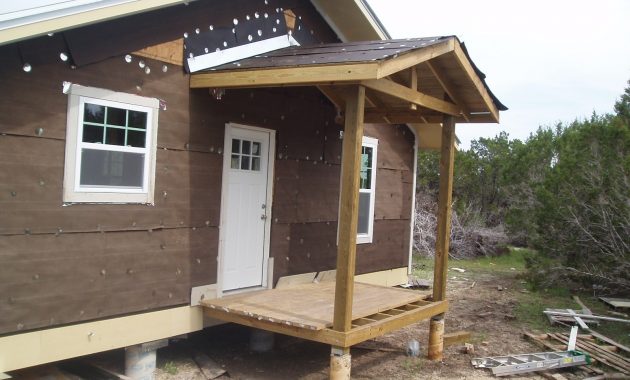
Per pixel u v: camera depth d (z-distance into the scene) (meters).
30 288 4.75
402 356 7.36
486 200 21.14
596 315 9.69
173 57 5.89
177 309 6.04
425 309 6.79
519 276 13.38
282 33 7.42
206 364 6.40
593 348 7.66
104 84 5.22
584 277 11.68
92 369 5.73
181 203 6.04
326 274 8.30
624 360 7.22
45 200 4.82
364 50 5.86
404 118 7.66
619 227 11.27
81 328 5.14
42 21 4.29
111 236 5.36
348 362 5.35
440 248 7.29
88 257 5.17
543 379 6.64
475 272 14.68
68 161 4.96
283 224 7.53
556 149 18.56
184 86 6.02
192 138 6.14
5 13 4.10
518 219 14.30
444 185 7.29
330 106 8.27
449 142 7.26
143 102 5.58
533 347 7.85
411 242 10.71
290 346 7.50
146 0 5.07
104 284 5.31
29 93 4.68
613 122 12.55
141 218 5.62
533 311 9.95
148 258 5.71
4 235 4.57
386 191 9.88
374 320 5.91
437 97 7.30
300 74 5.35
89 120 5.14
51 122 4.84
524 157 19.14
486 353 7.52
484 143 22.91
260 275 7.31
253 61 6.29
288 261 7.64
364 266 9.32
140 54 5.55
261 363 6.76
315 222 8.09
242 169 6.98
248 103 6.85
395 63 5.16
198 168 6.22
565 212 11.72
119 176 5.43
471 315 9.64
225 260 6.78
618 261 10.91
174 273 5.99
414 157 10.68
